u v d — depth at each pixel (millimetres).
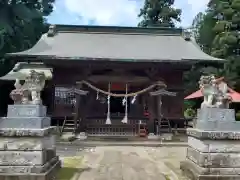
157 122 21266
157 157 13172
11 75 24094
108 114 20266
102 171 9844
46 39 26359
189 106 40250
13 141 7734
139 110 23031
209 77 8562
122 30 28391
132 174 9414
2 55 31359
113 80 21812
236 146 7914
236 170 7754
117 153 14258
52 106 22516
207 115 8125
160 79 21859
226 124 8039
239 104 30156
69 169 10117
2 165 7668
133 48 24953
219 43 29562
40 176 7531
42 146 7848
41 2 40312
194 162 8445
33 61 26984
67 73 22656
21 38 33469
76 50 23797
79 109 21922
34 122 7883
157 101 21312
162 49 25031
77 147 16484
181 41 27422
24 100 8258
